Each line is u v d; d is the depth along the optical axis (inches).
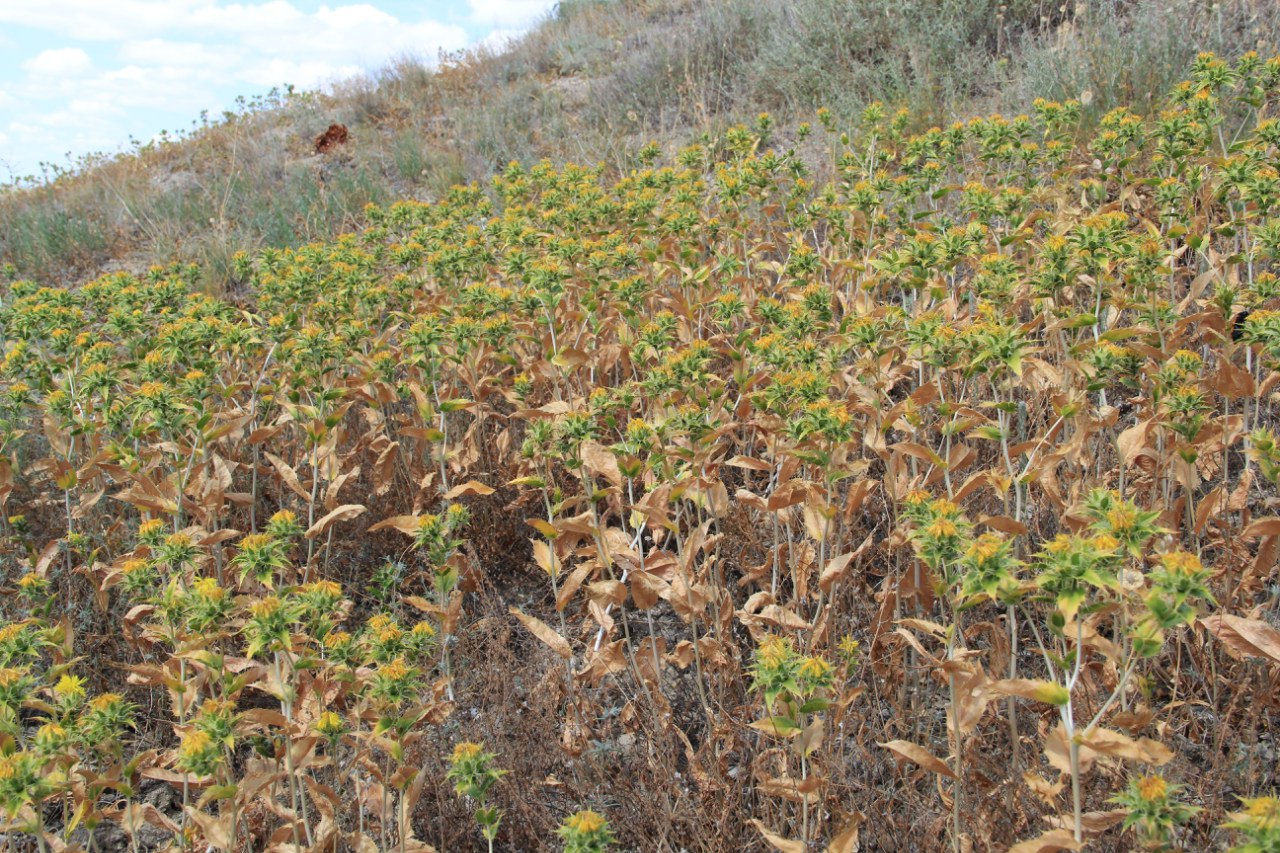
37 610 125.0
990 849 82.9
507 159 387.5
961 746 81.9
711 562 114.9
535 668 124.6
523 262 166.7
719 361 167.2
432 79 512.1
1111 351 105.6
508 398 149.8
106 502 166.7
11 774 76.3
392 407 181.9
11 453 172.4
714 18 417.1
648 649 109.5
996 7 331.0
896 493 107.9
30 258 353.1
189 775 96.7
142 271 337.1
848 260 165.0
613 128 378.6
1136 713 86.8
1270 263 163.9
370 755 104.7
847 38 345.7
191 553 105.9
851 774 100.4
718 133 311.9
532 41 525.3
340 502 161.5
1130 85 251.0
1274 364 102.0
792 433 102.6
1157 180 153.9
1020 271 134.8
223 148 457.1
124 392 167.0
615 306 158.4
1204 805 88.7
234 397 171.6
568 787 104.9
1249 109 208.2
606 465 110.1
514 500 152.9
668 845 96.3
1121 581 81.7
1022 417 126.6
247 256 203.5
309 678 99.4
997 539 73.8
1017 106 269.0
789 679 78.0
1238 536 98.3
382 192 378.6
